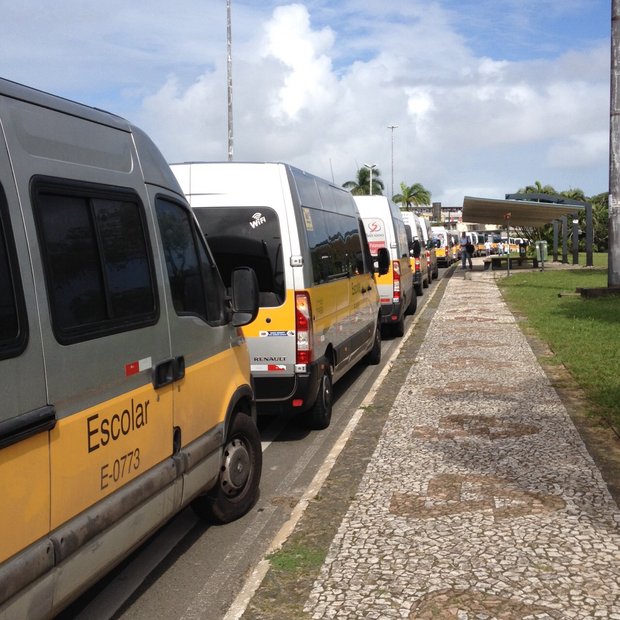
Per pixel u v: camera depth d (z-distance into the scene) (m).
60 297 3.25
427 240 31.98
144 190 4.17
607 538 4.60
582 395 8.66
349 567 4.34
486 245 65.94
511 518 4.96
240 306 4.89
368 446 6.90
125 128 4.14
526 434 7.01
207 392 4.72
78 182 3.51
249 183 7.23
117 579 4.52
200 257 4.88
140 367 3.87
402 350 12.82
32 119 3.28
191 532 5.21
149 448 3.94
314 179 8.45
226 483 5.21
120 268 3.78
